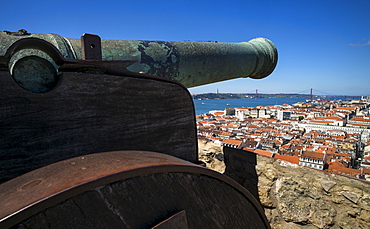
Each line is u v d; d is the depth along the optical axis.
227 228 1.06
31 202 0.56
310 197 2.42
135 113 1.30
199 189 0.93
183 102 1.56
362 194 2.16
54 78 1.11
